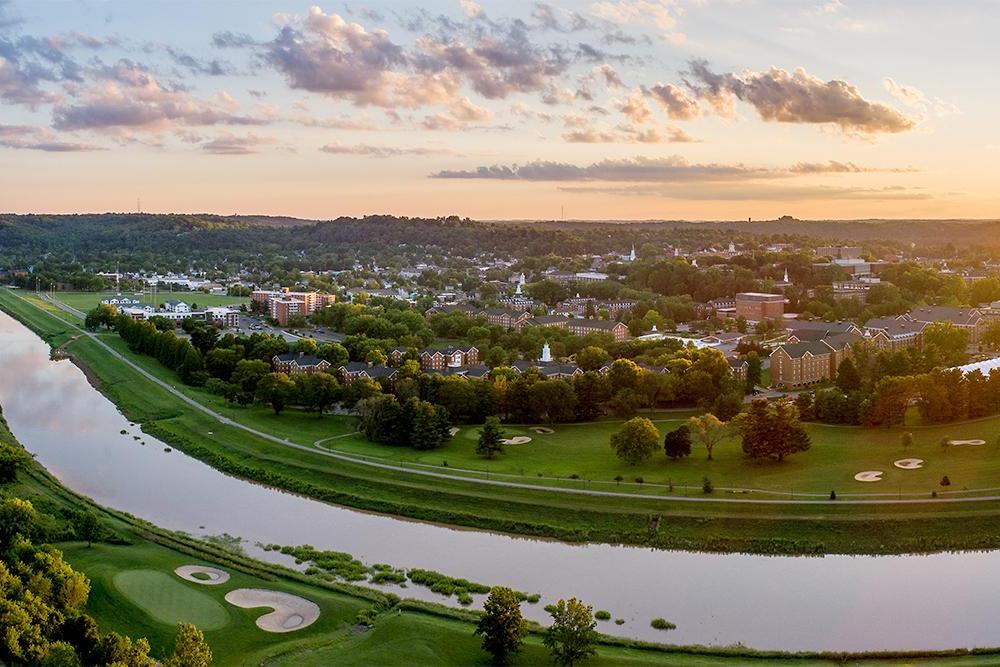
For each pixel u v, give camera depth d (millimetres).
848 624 173625
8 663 144375
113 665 135875
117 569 185375
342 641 163250
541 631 166750
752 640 167250
